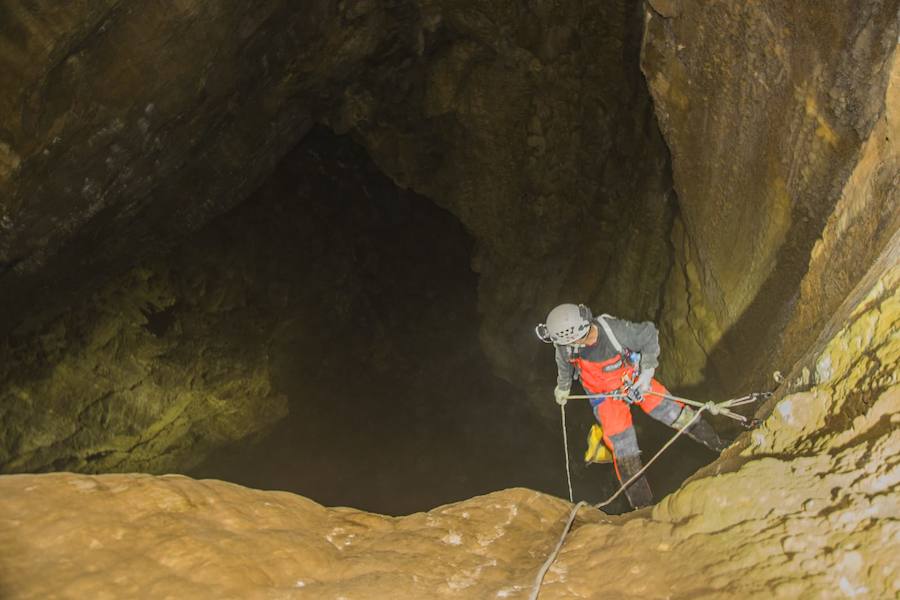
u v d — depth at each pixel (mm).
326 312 18234
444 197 14219
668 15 6133
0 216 8617
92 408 13844
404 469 19906
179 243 13359
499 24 11703
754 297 6477
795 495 2330
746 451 2816
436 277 19766
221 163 11750
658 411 4457
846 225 4344
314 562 2467
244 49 10039
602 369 4340
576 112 12359
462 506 3078
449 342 19875
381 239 19328
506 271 14711
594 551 2609
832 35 4891
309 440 18828
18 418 12898
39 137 8305
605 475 14398
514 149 13078
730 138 6270
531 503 3148
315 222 17875
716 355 7562
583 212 13180
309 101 12594
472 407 20125
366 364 19391
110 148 9219
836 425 2521
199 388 15453
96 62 8430
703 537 2412
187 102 9688
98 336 13719
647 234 11258
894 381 2361
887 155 3977
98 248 11000
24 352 12773
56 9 7625
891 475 2156
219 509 2621
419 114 13180
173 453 15672
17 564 2215
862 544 2045
